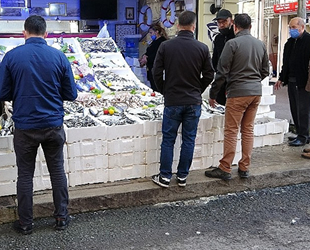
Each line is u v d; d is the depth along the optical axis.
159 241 3.67
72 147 4.31
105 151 4.45
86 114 4.94
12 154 4.07
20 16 9.84
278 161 5.35
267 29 18.38
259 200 4.59
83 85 5.85
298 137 6.09
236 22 4.55
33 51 3.51
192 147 4.38
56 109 3.61
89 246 3.56
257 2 18.78
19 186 3.65
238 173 4.83
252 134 4.70
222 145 5.02
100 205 4.22
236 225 4.00
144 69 9.12
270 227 3.96
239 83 4.42
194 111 4.26
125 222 4.01
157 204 4.43
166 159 4.36
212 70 4.32
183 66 4.16
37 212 4.00
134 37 10.59
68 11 10.22
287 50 6.07
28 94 3.47
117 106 5.43
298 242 3.69
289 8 16.42
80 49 6.69
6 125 4.43
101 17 10.30
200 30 8.02
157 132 4.62
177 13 8.75
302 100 5.91
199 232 3.85
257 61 4.47
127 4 10.48
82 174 4.41
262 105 6.48
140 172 4.65
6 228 3.83
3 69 3.50
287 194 4.78
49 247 3.53
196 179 4.65
